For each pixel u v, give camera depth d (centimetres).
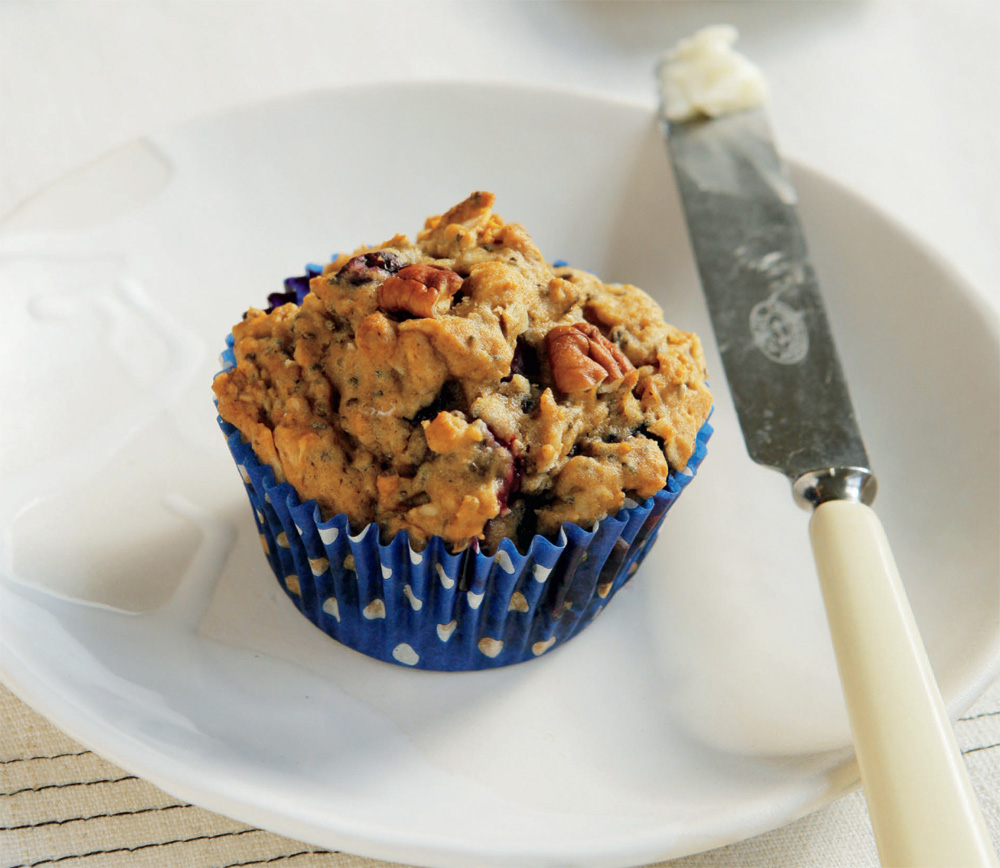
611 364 38
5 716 38
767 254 44
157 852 37
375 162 45
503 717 38
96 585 39
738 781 37
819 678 39
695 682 39
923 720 35
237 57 51
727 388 43
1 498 39
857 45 55
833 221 45
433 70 52
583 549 38
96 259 42
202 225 44
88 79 50
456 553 37
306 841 35
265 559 40
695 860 37
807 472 40
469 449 37
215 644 39
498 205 45
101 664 37
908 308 43
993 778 39
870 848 38
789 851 37
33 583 38
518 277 38
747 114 46
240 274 44
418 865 35
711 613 40
